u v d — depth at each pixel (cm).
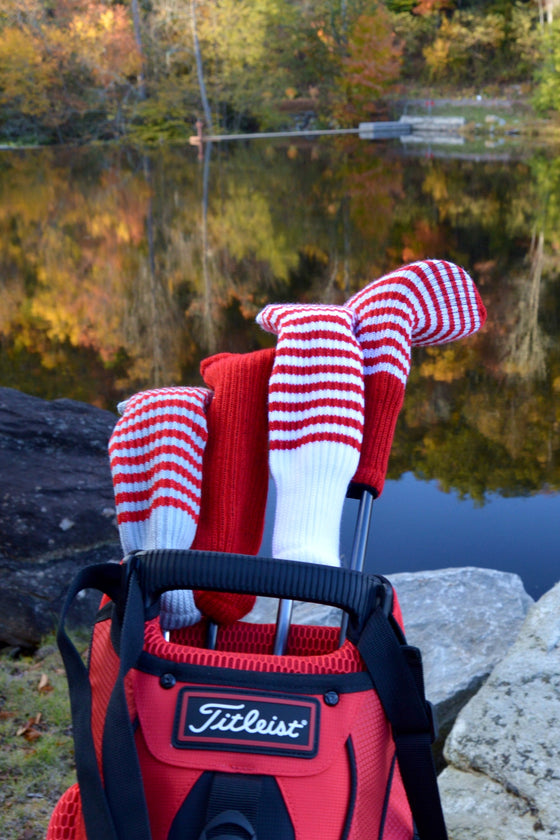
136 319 922
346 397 113
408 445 521
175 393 119
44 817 210
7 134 3903
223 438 118
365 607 88
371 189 2097
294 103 4331
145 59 3969
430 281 126
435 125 3956
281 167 2738
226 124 4122
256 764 80
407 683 86
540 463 486
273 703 82
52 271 1219
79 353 789
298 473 110
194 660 86
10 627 330
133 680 85
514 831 168
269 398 115
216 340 830
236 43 3972
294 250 1323
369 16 3956
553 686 199
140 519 114
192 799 79
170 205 1919
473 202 1805
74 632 331
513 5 4475
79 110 3866
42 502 344
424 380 654
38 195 2153
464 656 261
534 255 1184
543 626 218
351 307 130
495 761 185
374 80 4003
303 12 4041
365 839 82
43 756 234
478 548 380
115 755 78
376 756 85
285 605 106
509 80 4462
